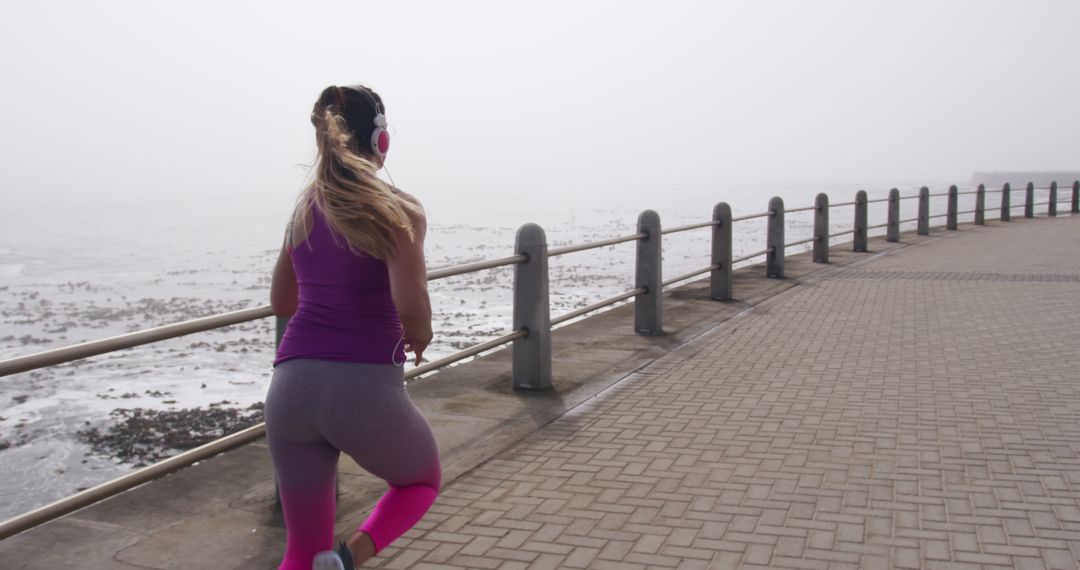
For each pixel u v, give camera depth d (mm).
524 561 3523
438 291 50562
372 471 2598
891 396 6004
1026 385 6242
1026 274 13023
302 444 2541
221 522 3902
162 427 15180
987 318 9094
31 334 58875
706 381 6516
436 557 3570
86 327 63000
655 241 8336
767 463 4664
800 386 6316
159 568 3441
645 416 5617
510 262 5984
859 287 11703
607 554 3576
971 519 3865
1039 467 4523
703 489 4297
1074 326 8523
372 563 3518
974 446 4891
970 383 6332
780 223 12625
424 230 2541
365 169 2488
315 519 2562
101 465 13023
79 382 22500
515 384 6352
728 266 10562
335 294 2488
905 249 17391
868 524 3832
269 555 3570
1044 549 3547
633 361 7227
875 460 4684
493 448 5008
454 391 6297
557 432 5316
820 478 4422
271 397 2529
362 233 2406
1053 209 28922
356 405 2449
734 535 3742
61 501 3160
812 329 8594
